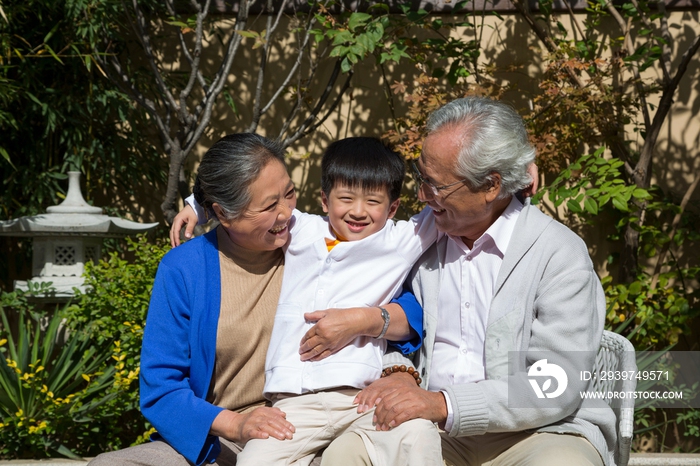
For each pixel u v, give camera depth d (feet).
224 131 16.83
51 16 15.85
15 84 15.39
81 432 12.66
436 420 6.72
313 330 7.00
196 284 7.36
